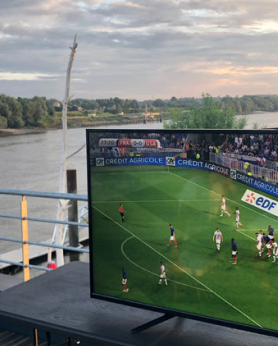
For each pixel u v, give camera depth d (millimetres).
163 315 2861
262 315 2426
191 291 2631
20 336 3729
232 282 2490
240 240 2432
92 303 3096
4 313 2975
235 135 2381
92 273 2967
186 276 2635
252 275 2422
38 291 3314
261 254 2377
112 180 2787
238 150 2377
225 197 2449
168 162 2598
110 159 2770
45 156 53875
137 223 2748
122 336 2641
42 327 2824
